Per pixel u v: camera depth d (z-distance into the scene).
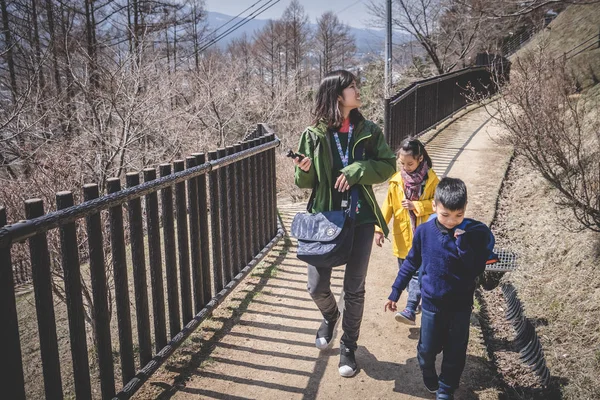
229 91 19.78
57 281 5.23
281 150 18.97
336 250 2.77
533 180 7.27
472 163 8.91
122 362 2.73
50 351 2.22
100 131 11.57
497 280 5.11
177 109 15.55
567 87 5.89
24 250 4.95
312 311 3.94
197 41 29.02
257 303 4.06
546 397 3.37
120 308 2.70
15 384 2.00
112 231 2.62
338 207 2.98
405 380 3.08
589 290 4.27
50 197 4.95
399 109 9.35
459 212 2.54
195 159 3.44
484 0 10.61
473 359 3.30
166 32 24.30
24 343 4.90
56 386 2.27
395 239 3.77
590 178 4.91
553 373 3.60
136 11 23.66
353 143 2.94
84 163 9.37
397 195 3.70
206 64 20.91
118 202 2.56
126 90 12.64
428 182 3.59
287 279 4.53
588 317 4.00
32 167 7.93
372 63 34.22
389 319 3.85
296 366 3.21
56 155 7.19
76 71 14.31
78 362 2.40
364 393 2.95
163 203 3.12
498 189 7.37
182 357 3.29
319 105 2.90
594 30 16.45
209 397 2.89
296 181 2.98
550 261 5.04
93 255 2.47
